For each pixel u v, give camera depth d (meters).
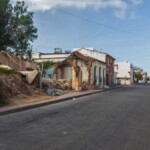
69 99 29.92
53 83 39.69
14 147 9.72
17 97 25.38
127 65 118.69
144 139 11.29
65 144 10.19
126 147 9.98
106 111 19.86
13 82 27.33
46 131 12.54
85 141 10.72
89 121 15.39
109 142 10.65
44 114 18.08
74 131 12.61
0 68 28.44
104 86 63.19
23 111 19.62
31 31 51.78
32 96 28.09
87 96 35.16
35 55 69.88
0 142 10.42
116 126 14.05
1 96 21.73
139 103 26.44
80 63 53.66
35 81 32.28
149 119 16.53
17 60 38.03
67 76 52.03
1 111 17.77
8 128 13.16
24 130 12.72
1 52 36.00
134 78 147.62
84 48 78.25
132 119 16.39
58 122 14.97
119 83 103.06
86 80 54.09
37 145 10.01
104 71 72.44
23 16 50.78
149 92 46.47
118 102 27.05
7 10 49.69
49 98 28.17
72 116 17.22
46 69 52.44
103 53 76.25
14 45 51.31
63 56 69.50
